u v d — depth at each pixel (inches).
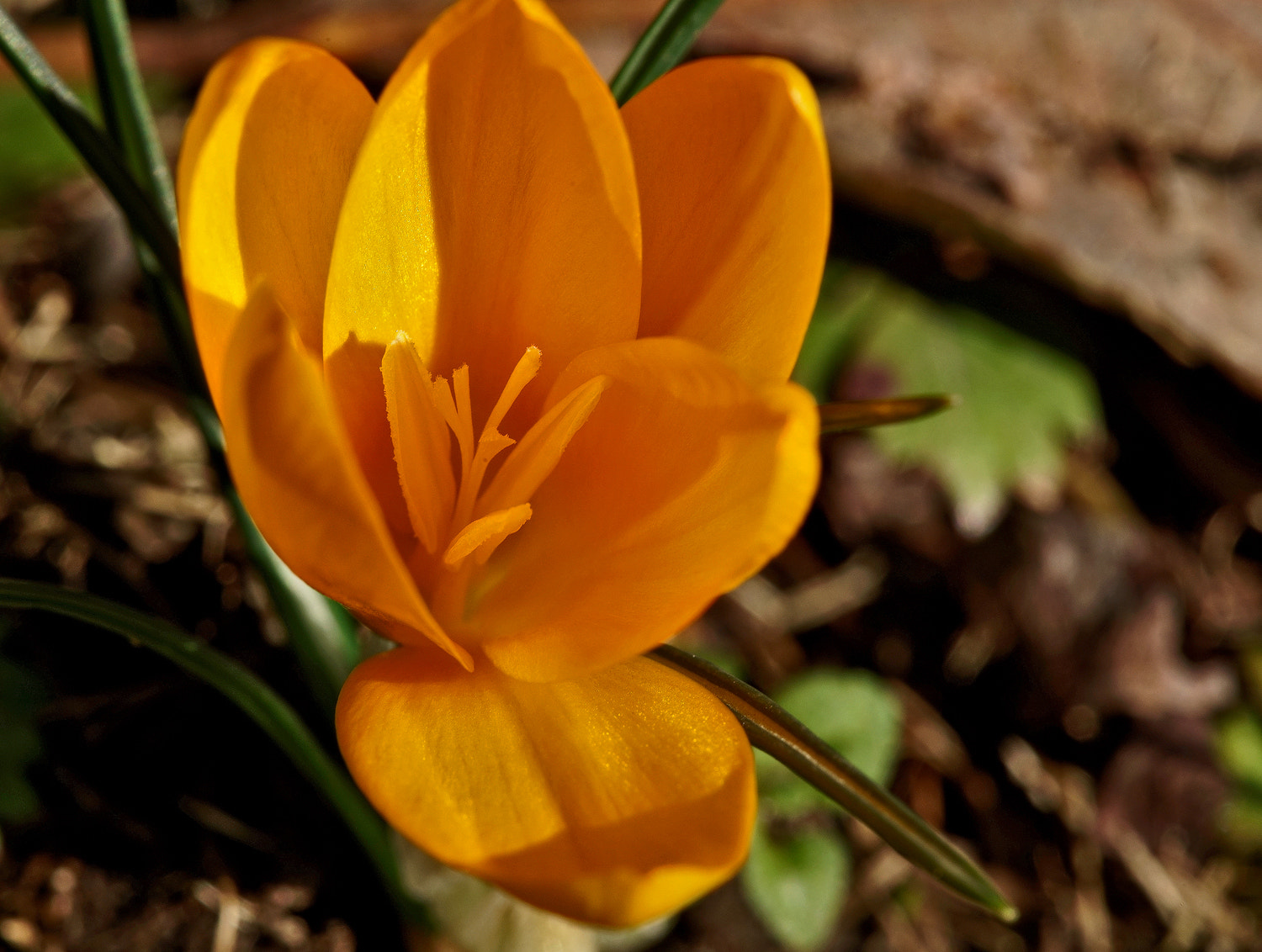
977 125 10.6
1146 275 10.4
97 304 9.3
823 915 8.2
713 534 5.9
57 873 7.6
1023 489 10.1
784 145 6.1
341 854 7.9
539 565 6.5
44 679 7.8
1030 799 9.4
